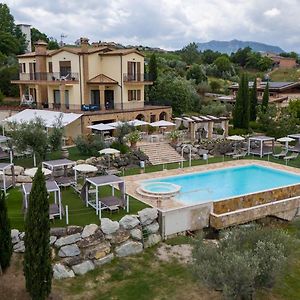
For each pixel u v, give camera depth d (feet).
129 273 72.95
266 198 103.55
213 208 93.71
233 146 154.30
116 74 185.37
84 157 129.18
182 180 119.14
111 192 100.17
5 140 115.75
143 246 81.82
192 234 90.07
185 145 147.74
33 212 58.29
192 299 64.18
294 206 104.06
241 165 137.18
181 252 81.05
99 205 83.71
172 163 138.00
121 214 85.05
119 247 78.54
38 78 188.75
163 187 107.86
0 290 63.00
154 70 221.46
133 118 179.42
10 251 66.54
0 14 360.69
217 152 151.43
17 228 74.74
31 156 123.13
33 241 58.59
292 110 197.06
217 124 180.14
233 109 203.21
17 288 63.98
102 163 123.85
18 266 69.26
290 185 109.09
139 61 191.42
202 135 169.17
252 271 52.85
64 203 90.38
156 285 68.80
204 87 291.58
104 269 74.02
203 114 225.15
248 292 54.80
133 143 141.90
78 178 111.24
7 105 197.98
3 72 228.02
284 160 145.18
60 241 72.79
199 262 58.90
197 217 91.30
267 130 178.19
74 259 72.84
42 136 108.78
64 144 147.23
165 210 86.38
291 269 71.41
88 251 74.59
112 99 190.29
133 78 189.67
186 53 486.38
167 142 152.25
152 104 207.82
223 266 54.49
